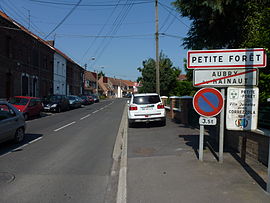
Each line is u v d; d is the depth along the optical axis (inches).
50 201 153.5
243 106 203.5
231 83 208.4
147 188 163.6
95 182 186.4
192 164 209.6
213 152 248.8
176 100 552.7
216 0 282.2
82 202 153.1
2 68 781.3
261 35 249.8
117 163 236.5
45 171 210.8
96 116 711.7
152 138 336.8
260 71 235.6
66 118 656.4
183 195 151.2
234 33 337.7
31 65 1003.3
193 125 450.3
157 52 727.7
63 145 314.7
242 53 206.8
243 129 203.3
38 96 1076.5
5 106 304.5
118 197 153.7
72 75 1691.7
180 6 329.4
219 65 209.9
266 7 276.2
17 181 186.5
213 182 169.5
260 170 191.5
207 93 210.8
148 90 981.2
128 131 409.4
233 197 146.3
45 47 1154.0
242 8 296.5
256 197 145.9
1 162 237.1
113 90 3703.3
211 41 354.3
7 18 866.8
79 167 223.3
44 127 480.1
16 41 870.4
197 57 212.8
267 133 192.2
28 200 154.4
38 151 281.7
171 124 475.8
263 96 223.8
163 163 216.7
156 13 722.2
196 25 351.9
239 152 243.4
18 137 323.9
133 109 446.3
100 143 328.5
